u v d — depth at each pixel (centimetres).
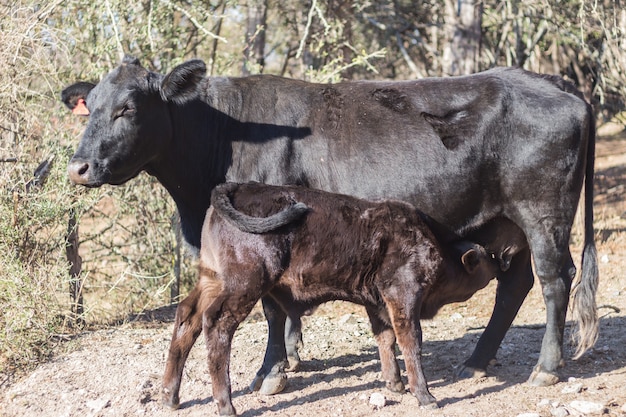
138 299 1095
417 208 660
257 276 582
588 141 677
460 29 1381
